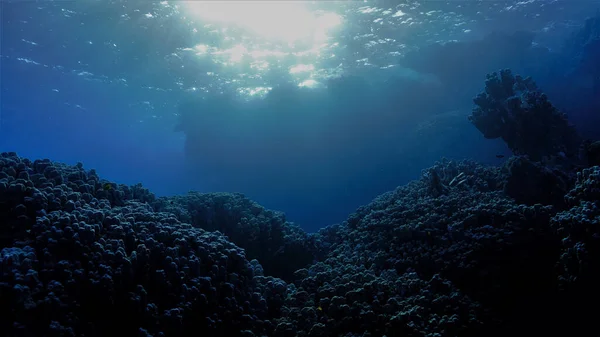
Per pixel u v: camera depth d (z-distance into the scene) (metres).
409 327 3.78
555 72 16.69
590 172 4.98
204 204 6.09
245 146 21.81
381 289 4.46
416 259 5.04
